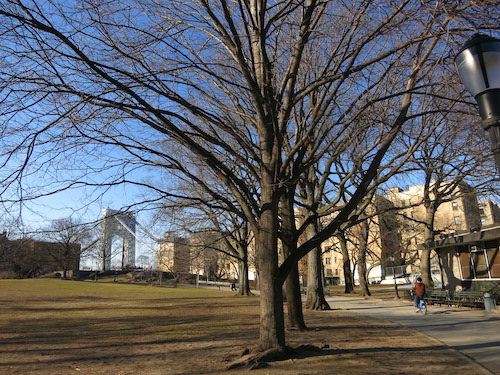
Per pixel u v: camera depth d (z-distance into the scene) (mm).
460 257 21047
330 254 85688
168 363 8570
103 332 13656
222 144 8977
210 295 37594
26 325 15484
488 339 10242
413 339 10836
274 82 11109
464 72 4570
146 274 65812
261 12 8383
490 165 13367
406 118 8953
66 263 56531
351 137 10539
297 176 9180
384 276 68562
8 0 6871
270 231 8547
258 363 7707
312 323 14898
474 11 7609
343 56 9469
